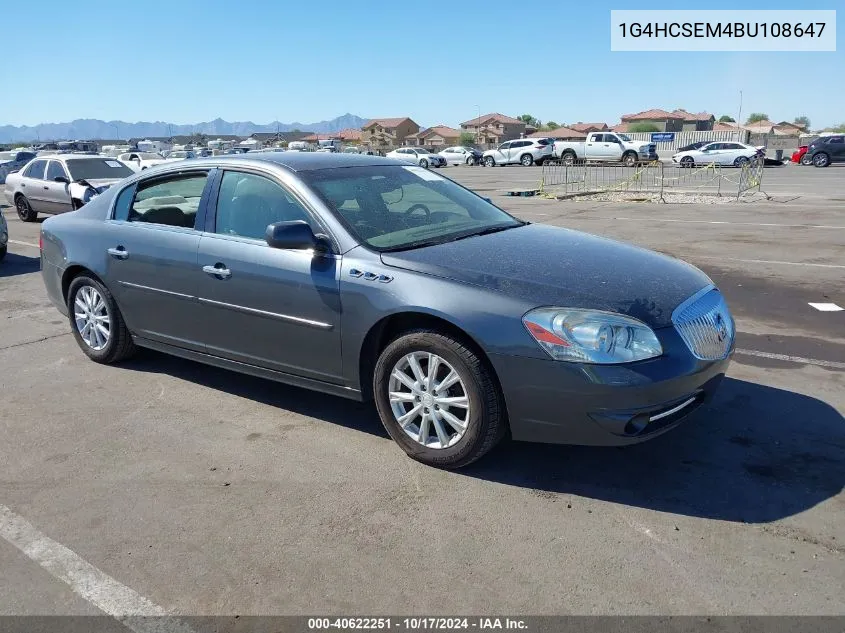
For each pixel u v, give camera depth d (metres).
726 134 59.59
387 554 3.01
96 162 15.15
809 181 24.88
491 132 109.38
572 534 3.12
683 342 3.37
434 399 3.64
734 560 2.91
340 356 3.91
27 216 15.52
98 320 5.39
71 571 2.95
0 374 5.35
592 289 3.45
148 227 4.86
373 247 3.85
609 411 3.24
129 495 3.54
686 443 3.95
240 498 3.49
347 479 3.65
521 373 3.33
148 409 4.62
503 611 2.65
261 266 4.13
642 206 17.16
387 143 116.44
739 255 9.75
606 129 112.19
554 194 21.22
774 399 4.55
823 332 6.06
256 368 4.40
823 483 3.50
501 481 3.59
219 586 2.83
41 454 4.01
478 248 3.93
